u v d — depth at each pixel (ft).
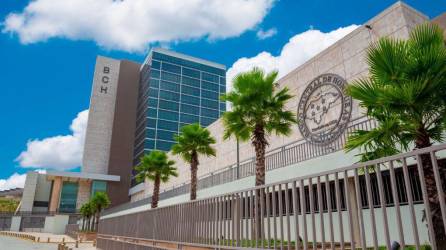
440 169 19.39
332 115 59.88
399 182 38.04
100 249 76.89
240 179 68.64
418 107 21.31
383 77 23.53
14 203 378.32
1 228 275.39
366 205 41.34
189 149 77.82
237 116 49.65
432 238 13.26
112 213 166.50
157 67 323.57
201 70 349.82
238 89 49.80
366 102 23.99
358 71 56.44
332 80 61.52
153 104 307.78
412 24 51.16
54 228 237.04
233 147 94.07
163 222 41.45
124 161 305.94
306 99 67.00
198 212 32.78
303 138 65.82
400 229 14.34
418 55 21.88
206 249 30.12
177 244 36.45
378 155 25.39
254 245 25.44
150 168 99.30
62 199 265.95
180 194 101.04
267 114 49.39
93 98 318.24
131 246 51.42
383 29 53.93
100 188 278.87
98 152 303.68
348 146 25.90
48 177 268.82
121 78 336.90
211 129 109.70
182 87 330.13
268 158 66.90
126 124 320.70
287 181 20.98
